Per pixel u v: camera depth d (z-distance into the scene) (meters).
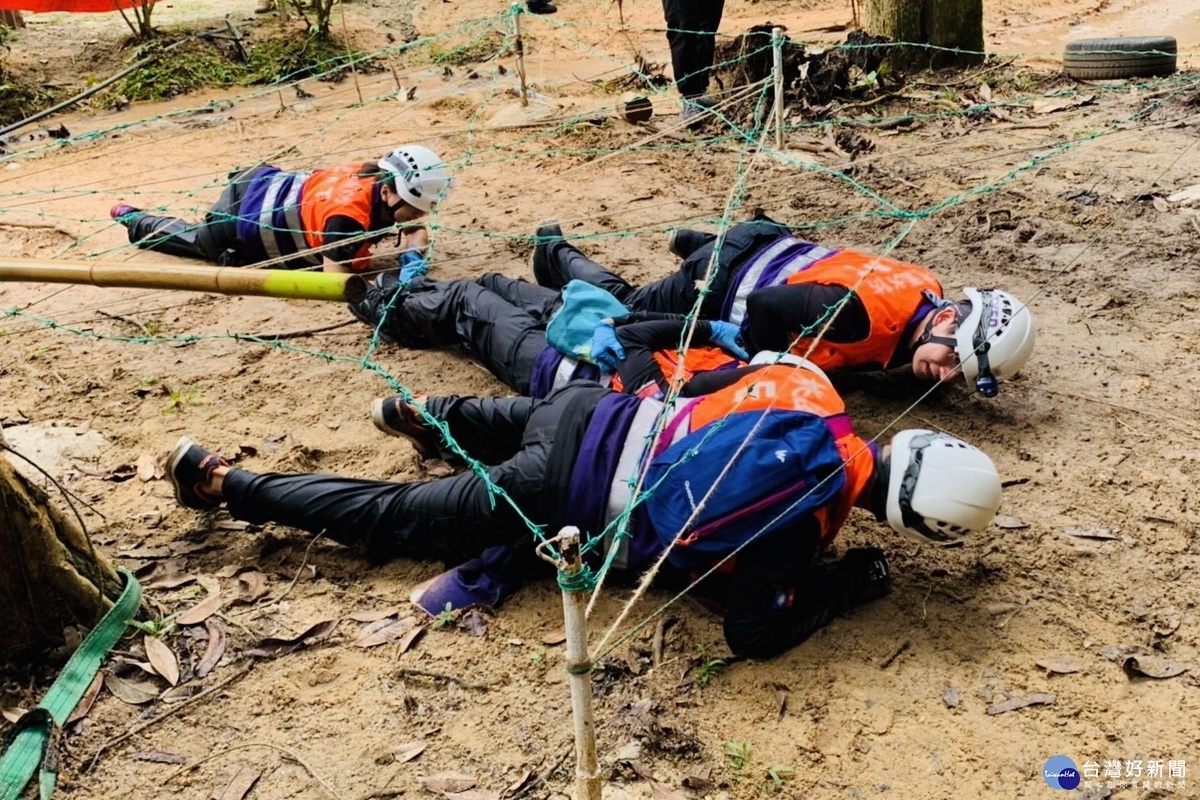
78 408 4.18
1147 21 11.02
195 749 2.65
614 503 2.92
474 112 8.62
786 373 3.04
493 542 3.15
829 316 3.64
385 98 9.28
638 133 7.57
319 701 2.79
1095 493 3.53
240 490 3.29
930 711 2.75
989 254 5.21
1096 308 4.66
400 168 4.85
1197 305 4.62
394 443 3.92
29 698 2.76
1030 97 7.71
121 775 2.58
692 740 2.66
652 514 2.88
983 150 6.68
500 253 5.51
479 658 2.92
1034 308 4.69
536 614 3.09
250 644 2.96
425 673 2.86
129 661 2.88
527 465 3.02
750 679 2.85
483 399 3.67
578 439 2.98
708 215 5.88
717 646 2.96
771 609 2.81
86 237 5.59
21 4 10.15
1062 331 4.50
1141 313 4.60
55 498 3.60
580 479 2.93
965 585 3.17
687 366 3.59
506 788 2.53
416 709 2.76
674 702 2.78
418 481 3.53
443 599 3.10
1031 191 5.90
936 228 5.54
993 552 3.29
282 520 3.29
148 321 4.93
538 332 3.99
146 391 4.29
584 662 2.16
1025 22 11.20
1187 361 4.23
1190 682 2.80
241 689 2.83
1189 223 5.38
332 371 4.46
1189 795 2.49
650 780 2.55
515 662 2.91
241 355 4.61
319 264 5.04
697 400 3.00
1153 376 4.15
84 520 3.49
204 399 4.24
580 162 6.96
